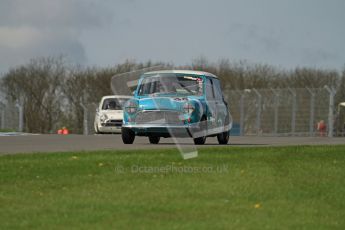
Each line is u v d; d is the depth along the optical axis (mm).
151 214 35094
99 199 38531
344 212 36656
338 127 149750
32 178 44750
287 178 45906
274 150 62750
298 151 62094
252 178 45344
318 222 34250
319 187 42906
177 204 37375
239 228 32406
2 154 58625
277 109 151000
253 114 153250
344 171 49438
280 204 37969
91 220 33719
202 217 34594
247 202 38219
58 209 36031
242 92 154500
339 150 63406
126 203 37469
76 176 45469
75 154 57188
